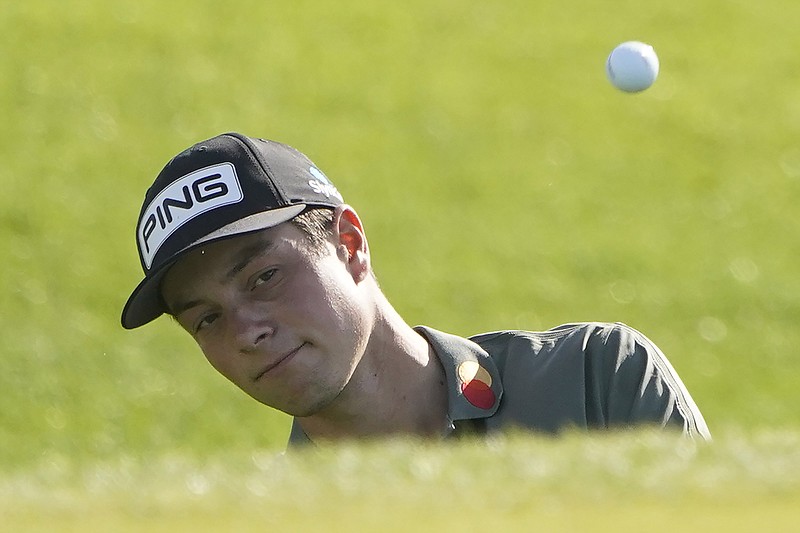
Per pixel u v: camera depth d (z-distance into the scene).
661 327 75.94
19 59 95.69
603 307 77.25
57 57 96.50
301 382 13.07
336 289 13.15
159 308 13.65
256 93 96.31
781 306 78.19
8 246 75.06
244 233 12.75
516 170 90.75
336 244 13.37
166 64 97.81
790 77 104.31
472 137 94.38
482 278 78.69
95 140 87.81
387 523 8.27
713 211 87.88
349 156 90.62
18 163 83.81
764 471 9.48
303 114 94.81
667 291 79.19
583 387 13.77
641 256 82.12
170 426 61.75
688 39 108.88
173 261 12.85
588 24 110.12
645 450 10.45
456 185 88.62
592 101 99.56
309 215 13.16
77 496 9.56
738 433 11.80
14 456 58.22
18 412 61.41
